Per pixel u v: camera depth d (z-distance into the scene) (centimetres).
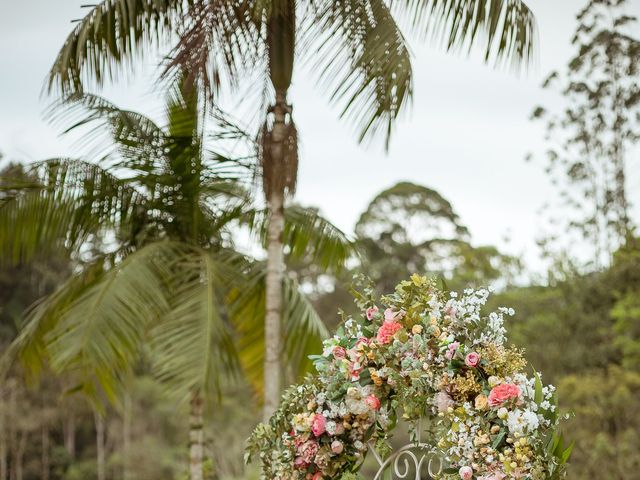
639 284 2127
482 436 306
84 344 646
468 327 334
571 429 1466
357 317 367
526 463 299
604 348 1980
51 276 2714
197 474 781
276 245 638
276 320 637
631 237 2350
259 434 367
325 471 351
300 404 361
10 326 2688
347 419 352
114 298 668
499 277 2872
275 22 607
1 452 2528
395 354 342
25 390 2484
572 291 2227
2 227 750
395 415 352
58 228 761
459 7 581
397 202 3541
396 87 564
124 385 714
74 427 2762
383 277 3275
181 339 643
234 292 797
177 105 732
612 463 1369
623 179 2627
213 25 554
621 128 2620
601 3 2588
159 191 754
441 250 3438
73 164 743
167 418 2675
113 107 740
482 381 325
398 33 577
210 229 780
